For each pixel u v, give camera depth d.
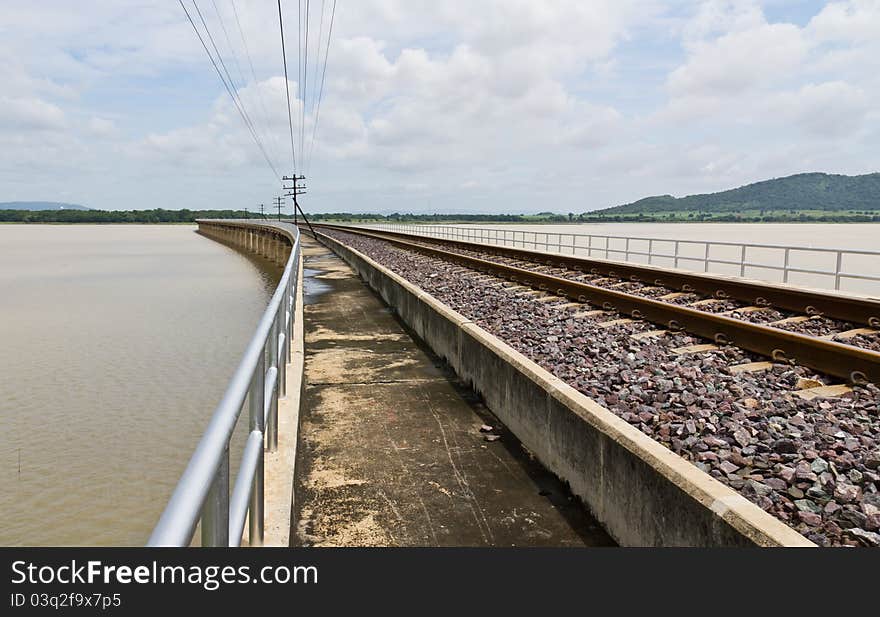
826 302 10.91
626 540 3.88
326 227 106.06
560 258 22.95
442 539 4.04
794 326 10.42
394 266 25.05
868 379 6.64
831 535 3.49
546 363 7.59
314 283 20.86
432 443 5.80
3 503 10.71
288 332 7.16
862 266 72.00
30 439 14.09
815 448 4.75
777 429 5.15
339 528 4.19
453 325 8.44
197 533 3.75
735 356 8.11
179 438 14.53
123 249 118.00
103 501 10.91
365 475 5.08
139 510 10.73
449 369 8.59
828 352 7.11
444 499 4.65
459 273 20.77
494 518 4.35
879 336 9.27
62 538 9.65
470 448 5.68
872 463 4.39
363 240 51.97
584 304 12.90
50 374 21.05
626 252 19.20
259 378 3.17
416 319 11.27
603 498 4.18
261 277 60.09
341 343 10.46
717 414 5.52
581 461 4.52
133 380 20.38
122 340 28.05
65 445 13.73
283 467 4.20
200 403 17.66
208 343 27.34
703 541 3.16
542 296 14.43
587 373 7.02
